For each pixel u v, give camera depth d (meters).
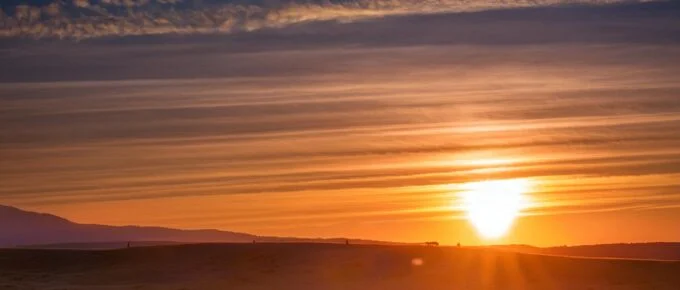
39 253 79.38
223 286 69.69
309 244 78.31
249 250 77.25
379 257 74.62
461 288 68.69
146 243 176.00
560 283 69.94
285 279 70.88
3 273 75.00
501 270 72.25
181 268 74.44
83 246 182.50
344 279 70.81
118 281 72.25
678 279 70.31
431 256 74.88
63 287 69.88
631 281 70.31
